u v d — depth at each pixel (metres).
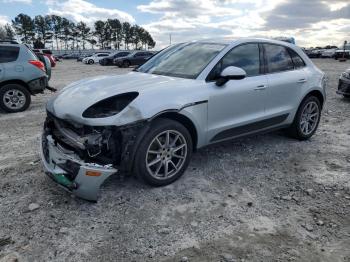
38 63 8.88
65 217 3.47
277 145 5.62
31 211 3.57
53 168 3.74
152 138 3.77
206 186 4.15
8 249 3.01
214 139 4.46
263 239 3.17
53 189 4.03
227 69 4.20
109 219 3.45
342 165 4.85
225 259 2.90
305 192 4.06
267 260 2.89
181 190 4.03
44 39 107.44
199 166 4.71
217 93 4.29
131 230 3.28
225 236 3.21
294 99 5.42
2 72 8.39
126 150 3.65
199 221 3.44
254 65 4.90
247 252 2.99
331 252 3.00
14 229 3.28
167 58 5.00
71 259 2.89
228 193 4.00
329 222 3.45
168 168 4.14
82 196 3.51
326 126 6.93
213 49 4.70
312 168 4.74
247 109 4.73
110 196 3.87
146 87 3.93
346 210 3.67
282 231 3.29
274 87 5.02
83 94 3.91
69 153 3.71
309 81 5.61
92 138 3.57
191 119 4.07
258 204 3.78
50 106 4.09
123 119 3.55
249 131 4.89
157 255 2.95
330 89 12.46
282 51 5.41
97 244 3.08
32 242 3.10
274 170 4.66
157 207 3.67
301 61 5.70
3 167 4.68
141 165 3.78
